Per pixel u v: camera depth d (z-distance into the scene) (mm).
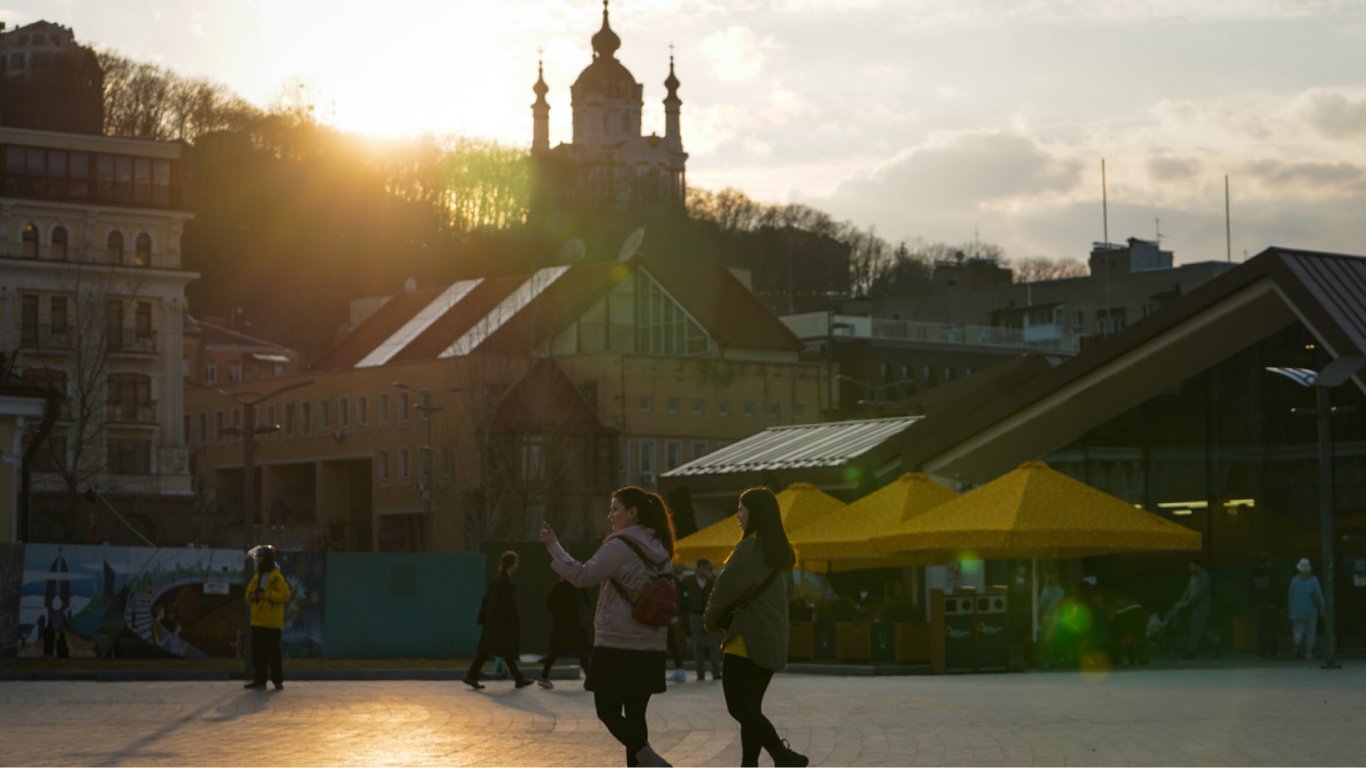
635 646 12711
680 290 112562
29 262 97250
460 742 17938
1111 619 34844
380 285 171625
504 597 28891
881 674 33812
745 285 121062
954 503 35156
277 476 119312
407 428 108250
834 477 48312
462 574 43250
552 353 108000
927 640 34844
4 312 96562
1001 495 34406
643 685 12703
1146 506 42812
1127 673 31609
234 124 172625
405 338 117688
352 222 175125
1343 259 39812
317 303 167375
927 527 34469
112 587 37938
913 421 51969
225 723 20234
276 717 21203
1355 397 39531
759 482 51219
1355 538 39500
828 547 37156
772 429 58844
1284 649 39750
